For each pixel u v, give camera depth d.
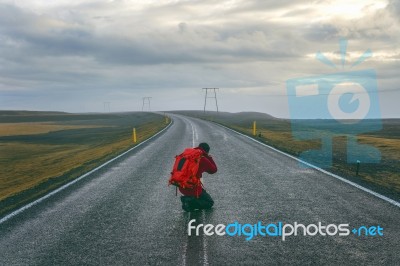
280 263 4.89
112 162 15.36
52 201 8.66
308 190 9.06
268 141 23.48
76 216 7.31
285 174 11.35
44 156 35.38
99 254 5.34
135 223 6.75
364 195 8.44
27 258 5.29
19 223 6.96
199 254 5.26
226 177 11.00
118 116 184.88
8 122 144.62
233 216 7.03
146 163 14.64
